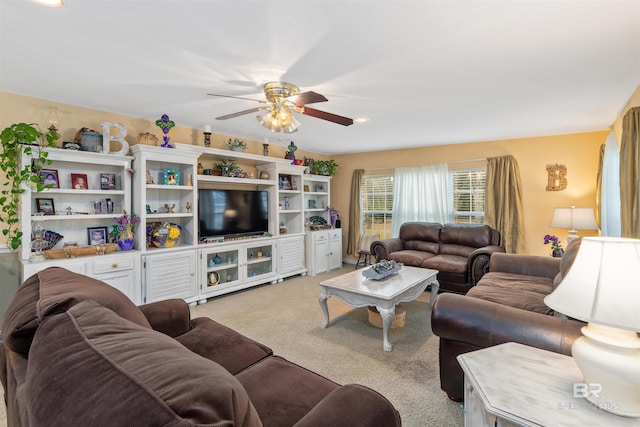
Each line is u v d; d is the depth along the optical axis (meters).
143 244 3.33
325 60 2.16
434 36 1.86
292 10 1.60
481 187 5.02
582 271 1.04
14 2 1.52
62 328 0.79
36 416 0.57
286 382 1.29
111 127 3.22
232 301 3.86
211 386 0.55
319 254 5.39
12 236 2.75
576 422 0.93
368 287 2.82
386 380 2.11
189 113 3.46
